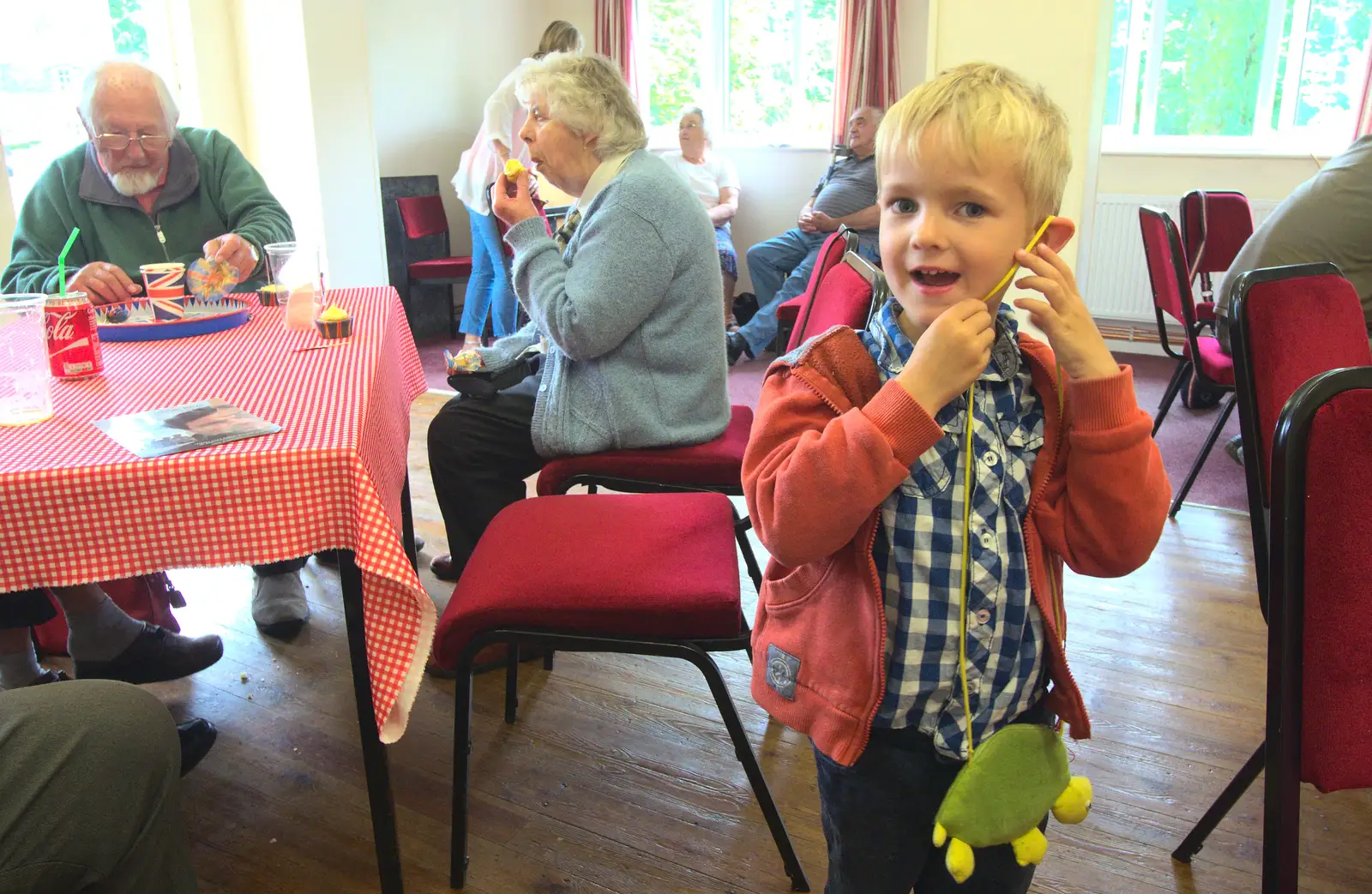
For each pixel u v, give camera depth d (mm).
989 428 862
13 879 921
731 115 5859
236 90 4160
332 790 1641
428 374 4543
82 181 2291
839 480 781
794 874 1401
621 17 5707
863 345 892
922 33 5145
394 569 1101
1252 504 1287
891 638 885
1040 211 801
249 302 2191
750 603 2289
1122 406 816
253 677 1975
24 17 3551
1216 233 3609
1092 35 2959
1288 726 886
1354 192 2436
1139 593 2322
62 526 1074
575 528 1491
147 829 1022
